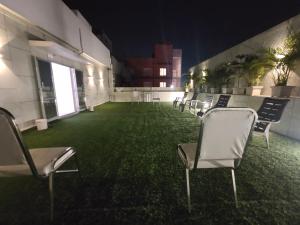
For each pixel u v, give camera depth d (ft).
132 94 40.91
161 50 57.88
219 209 4.26
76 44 21.31
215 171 6.14
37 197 4.87
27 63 12.53
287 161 6.95
